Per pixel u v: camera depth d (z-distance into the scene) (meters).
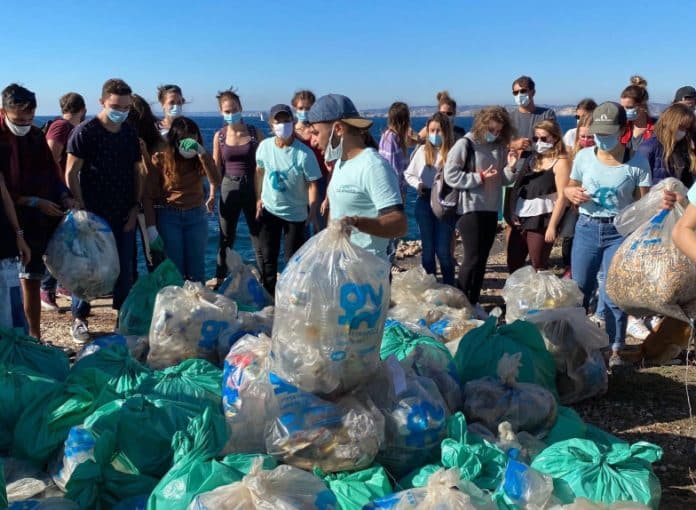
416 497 2.71
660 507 3.48
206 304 4.53
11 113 5.19
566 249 8.34
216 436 3.06
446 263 7.03
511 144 6.20
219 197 7.44
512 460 3.05
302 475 2.76
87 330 6.19
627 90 6.91
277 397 3.20
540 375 4.52
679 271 4.17
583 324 4.82
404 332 4.29
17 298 4.95
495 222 6.24
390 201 3.48
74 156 5.59
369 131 3.72
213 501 2.54
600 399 4.89
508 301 5.37
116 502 3.12
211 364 4.14
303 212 6.66
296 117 7.86
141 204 6.34
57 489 3.28
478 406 3.86
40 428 3.50
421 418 3.31
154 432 3.25
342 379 3.20
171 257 6.41
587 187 5.40
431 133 6.80
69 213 5.50
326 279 3.10
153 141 6.31
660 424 4.47
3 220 4.76
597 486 3.07
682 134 5.88
